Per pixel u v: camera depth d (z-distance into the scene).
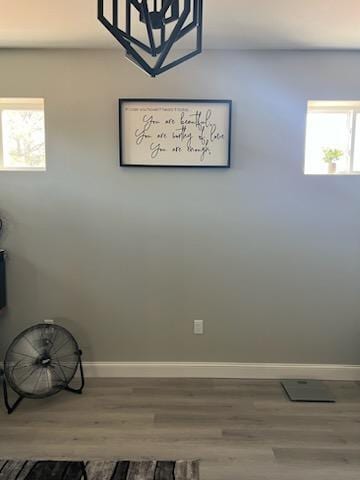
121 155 2.85
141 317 2.99
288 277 2.96
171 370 3.01
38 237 2.93
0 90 2.81
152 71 1.14
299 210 2.91
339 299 2.97
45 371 2.65
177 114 2.82
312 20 2.25
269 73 2.80
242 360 3.01
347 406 2.62
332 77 2.79
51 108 2.83
